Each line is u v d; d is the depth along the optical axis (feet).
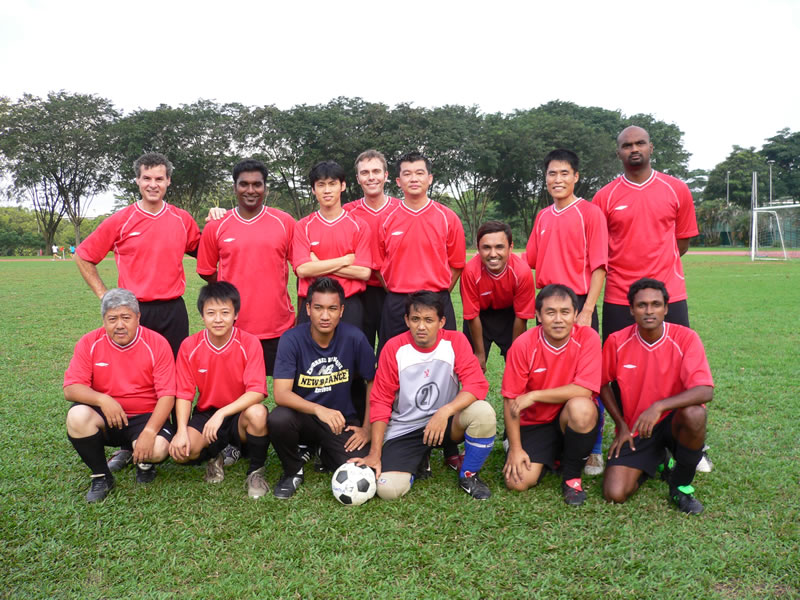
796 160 204.33
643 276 13.14
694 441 9.92
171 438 11.81
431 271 13.53
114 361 11.58
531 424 12.05
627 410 11.89
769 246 140.26
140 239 13.50
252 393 11.57
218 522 9.98
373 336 15.51
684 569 8.52
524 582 8.30
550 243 13.06
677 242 13.84
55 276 63.52
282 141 119.75
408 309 11.07
